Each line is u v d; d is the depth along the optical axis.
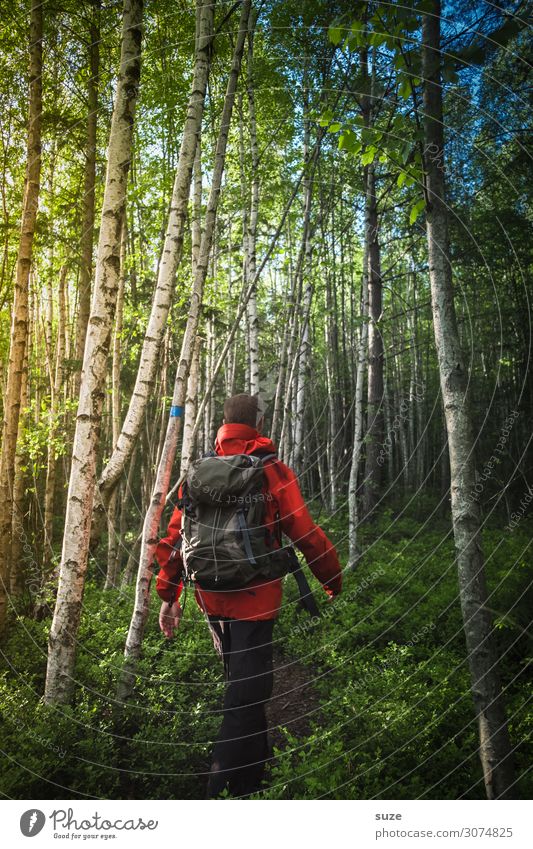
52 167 6.72
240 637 2.31
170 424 3.50
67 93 6.71
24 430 6.07
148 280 8.18
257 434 2.53
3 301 6.34
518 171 4.43
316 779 2.30
